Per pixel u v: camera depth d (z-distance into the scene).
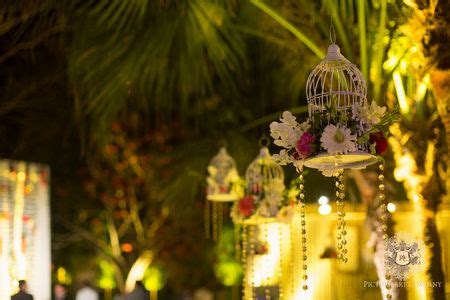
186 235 16.81
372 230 7.39
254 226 9.08
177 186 10.88
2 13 8.27
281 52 9.18
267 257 9.15
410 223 9.07
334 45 5.37
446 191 7.38
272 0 8.02
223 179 8.95
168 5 7.49
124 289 17.20
